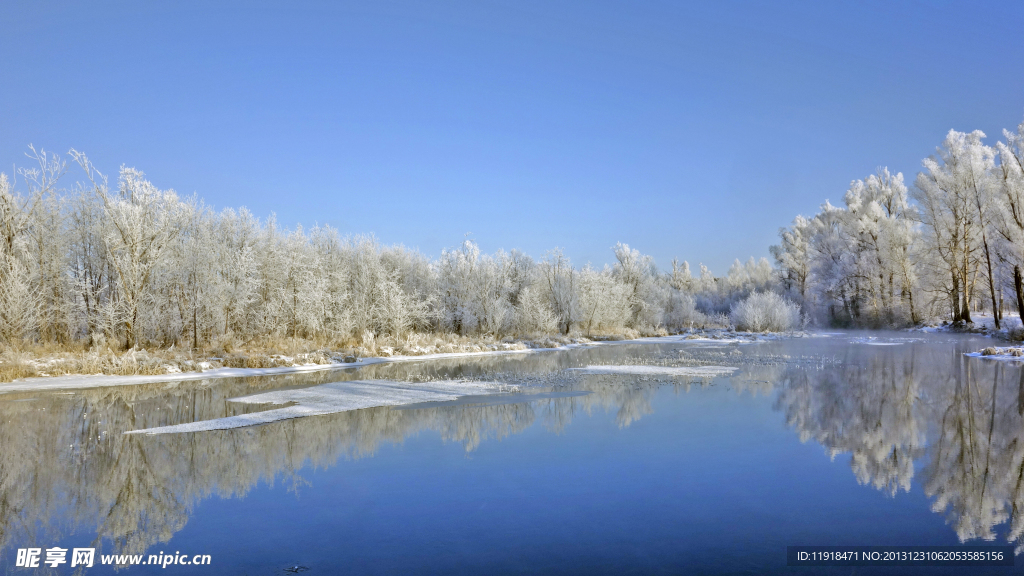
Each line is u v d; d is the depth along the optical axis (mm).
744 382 19969
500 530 6656
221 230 38812
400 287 43250
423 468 9352
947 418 13047
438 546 6180
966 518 6953
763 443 10875
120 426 12867
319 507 7535
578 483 8477
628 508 7367
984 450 10188
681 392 17766
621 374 23203
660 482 8492
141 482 8734
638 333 56562
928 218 48062
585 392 17984
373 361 30812
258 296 34562
